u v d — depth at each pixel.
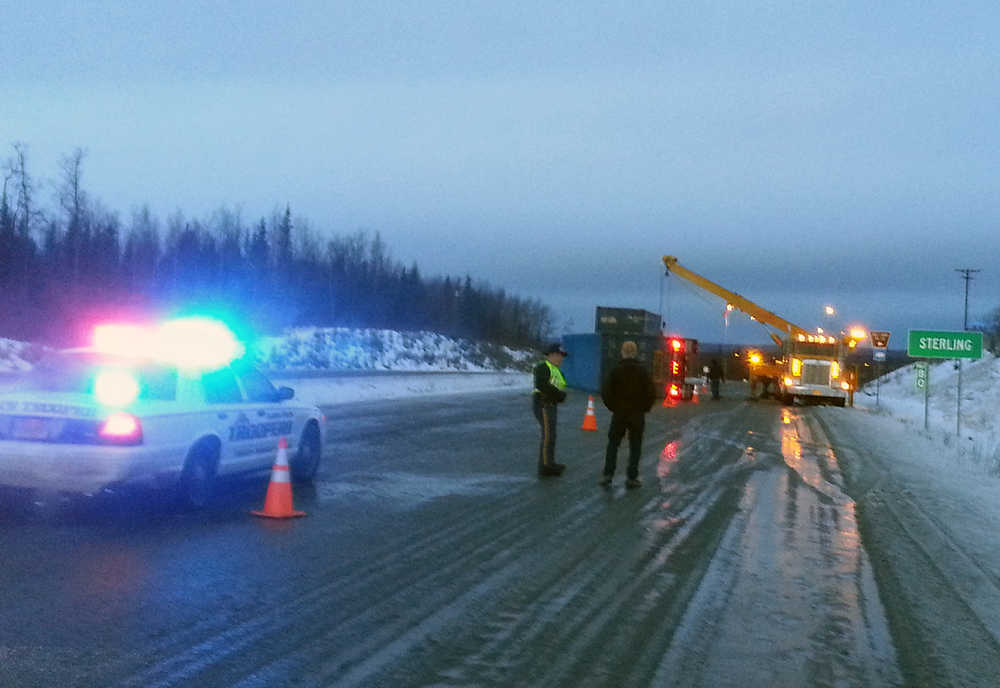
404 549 8.74
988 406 40.19
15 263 49.41
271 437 11.49
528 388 50.28
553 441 14.04
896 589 7.94
